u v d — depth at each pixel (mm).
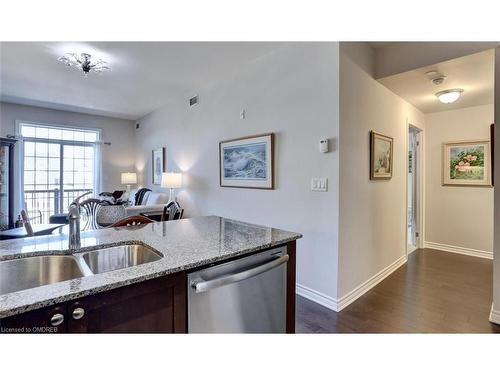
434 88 3215
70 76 3846
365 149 2818
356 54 2641
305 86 2689
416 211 4582
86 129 6246
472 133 4105
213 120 4004
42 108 5695
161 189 5578
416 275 3297
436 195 4484
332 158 2469
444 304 2537
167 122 5305
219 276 1262
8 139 4684
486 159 3992
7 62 3383
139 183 6676
